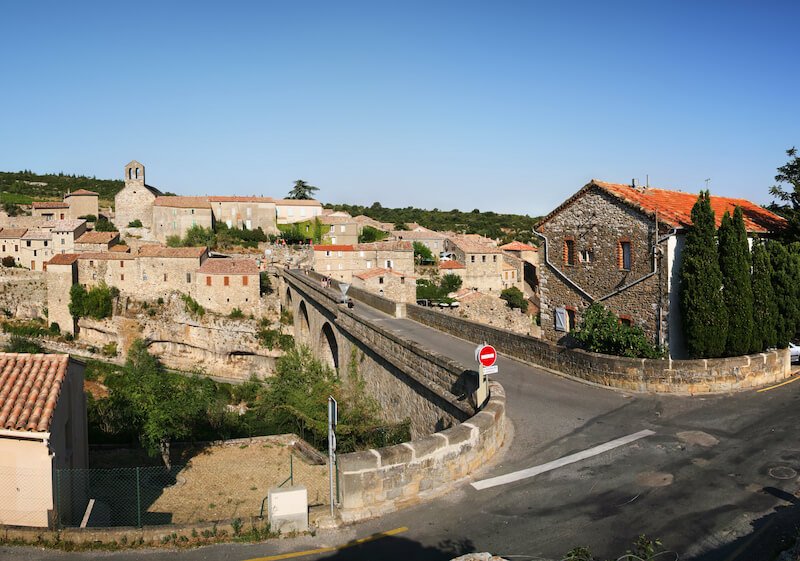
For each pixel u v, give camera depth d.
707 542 9.44
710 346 20.34
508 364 23.61
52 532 10.80
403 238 98.44
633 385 18.97
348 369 30.88
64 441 15.55
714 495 11.18
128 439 32.69
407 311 37.81
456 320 30.22
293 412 33.28
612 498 11.20
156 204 92.19
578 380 20.62
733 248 20.56
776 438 14.17
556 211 28.20
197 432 34.72
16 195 120.50
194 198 95.62
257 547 10.05
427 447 11.68
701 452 13.44
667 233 22.09
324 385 33.22
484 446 13.11
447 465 12.02
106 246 80.38
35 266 80.50
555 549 9.41
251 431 36.78
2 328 67.88
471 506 11.08
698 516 10.34
